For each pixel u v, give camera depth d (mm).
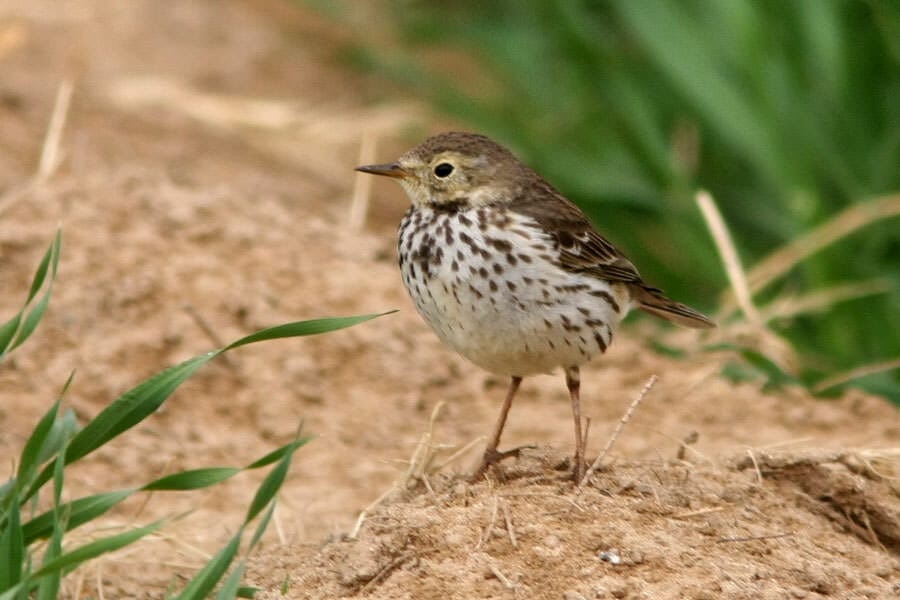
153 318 12727
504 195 9484
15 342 8281
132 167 15602
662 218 18031
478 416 12477
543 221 9359
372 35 22594
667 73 17250
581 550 8062
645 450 11570
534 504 8492
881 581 8320
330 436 11891
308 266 13750
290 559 8906
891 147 16438
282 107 19875
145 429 11703
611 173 17875
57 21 21641
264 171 18188
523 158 18375
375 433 12000
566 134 18781
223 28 23109
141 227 13773
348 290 13484
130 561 9555
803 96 16719
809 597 7855
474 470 9727
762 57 16484
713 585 7820
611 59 18156
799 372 13742
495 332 9250
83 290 12836
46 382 11969
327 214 16688
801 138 16531
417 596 7773
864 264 15602
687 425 12344
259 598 8070
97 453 11234
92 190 14234
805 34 16703
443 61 23359
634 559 8000
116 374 12117
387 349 12977
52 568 7141
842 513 9438
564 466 9172
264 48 22859
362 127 20016
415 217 9516
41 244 13258
